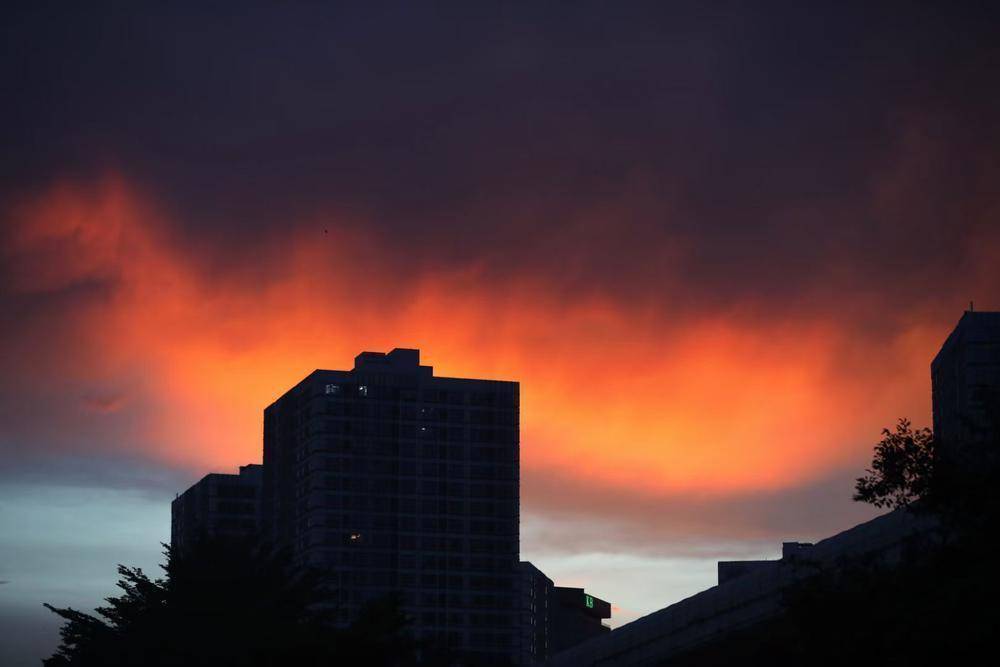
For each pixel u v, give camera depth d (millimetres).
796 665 70188
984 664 56375
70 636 170625
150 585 171250
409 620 125812
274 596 172375
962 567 61000
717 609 111188
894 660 59188
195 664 164875
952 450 65375
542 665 163500
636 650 130250
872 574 65500
